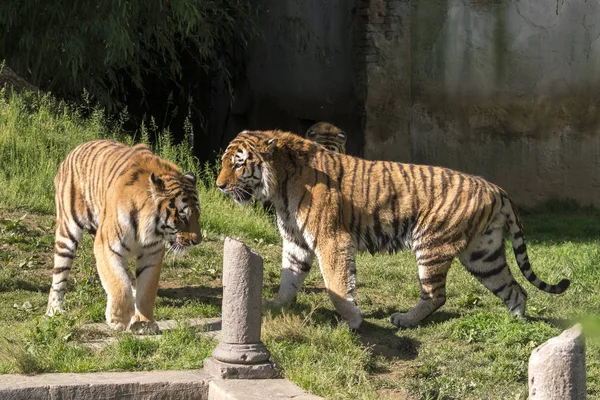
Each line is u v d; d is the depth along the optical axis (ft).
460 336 32.60
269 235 49.78
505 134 73.36
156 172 30.58
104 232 30.07
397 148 71.05
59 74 66.69
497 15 72.38
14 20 63.26
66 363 26.48
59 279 32.68
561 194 73.46
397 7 70.23
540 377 18.62
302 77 76.48
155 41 78.95
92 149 33.09
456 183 33.91
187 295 36.88
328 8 73.31
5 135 52.06
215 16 78.28
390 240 34.19
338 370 27.17
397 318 34.04
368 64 69.72
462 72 72.43
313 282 40.37
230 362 25.75
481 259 34.58
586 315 35.68
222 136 86.79
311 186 33.50
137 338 28.96
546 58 72.90
